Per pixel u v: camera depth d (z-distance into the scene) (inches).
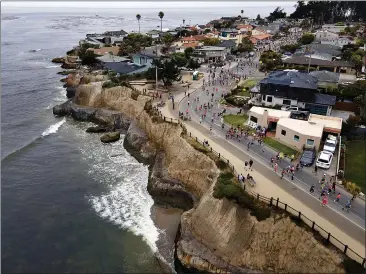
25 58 7101.4
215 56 5251.0
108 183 2352.4
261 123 2541.8
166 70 3580.2
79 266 1637.6
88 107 3533.5
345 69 4099.4
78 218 1984.5
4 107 3927.2
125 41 6599.4
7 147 2906.0
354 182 1844.2
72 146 2923.2
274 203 1617.9
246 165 1980.8
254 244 1546.5
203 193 2017.7
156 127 2682.1
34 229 1894.7
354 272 1279.5
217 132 2495.1
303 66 4232.3
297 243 1453.0
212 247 1628.9
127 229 1886.1
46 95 4421.8
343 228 1467.8
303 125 2346.2
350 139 2400.3
